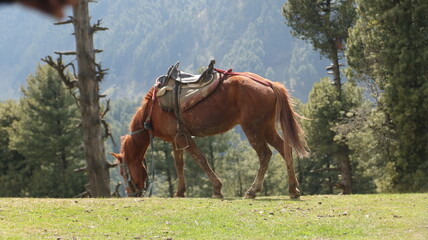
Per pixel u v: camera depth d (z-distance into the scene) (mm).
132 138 11766
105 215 8992
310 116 34406
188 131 10812
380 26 23922
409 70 22562
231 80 10375
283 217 8523
